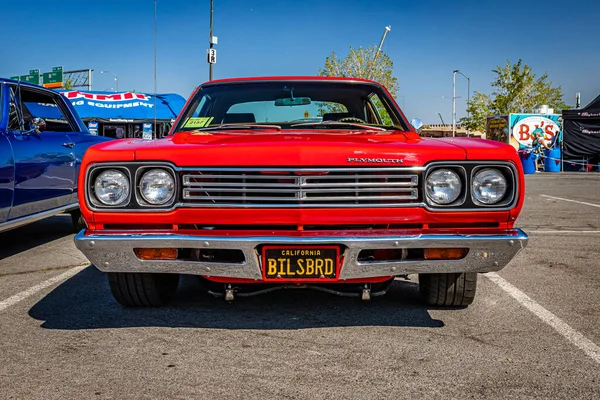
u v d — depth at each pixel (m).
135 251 2.99
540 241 6.27
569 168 23.92
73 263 5.11
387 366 2.72
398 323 3.36
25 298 3.92
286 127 3.96
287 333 3.18
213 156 2.93
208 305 3.72
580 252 5.64
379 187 2.93
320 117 4.32
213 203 2.93
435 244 2.91
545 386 2.50
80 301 3.85
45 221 7.76
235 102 4.36
